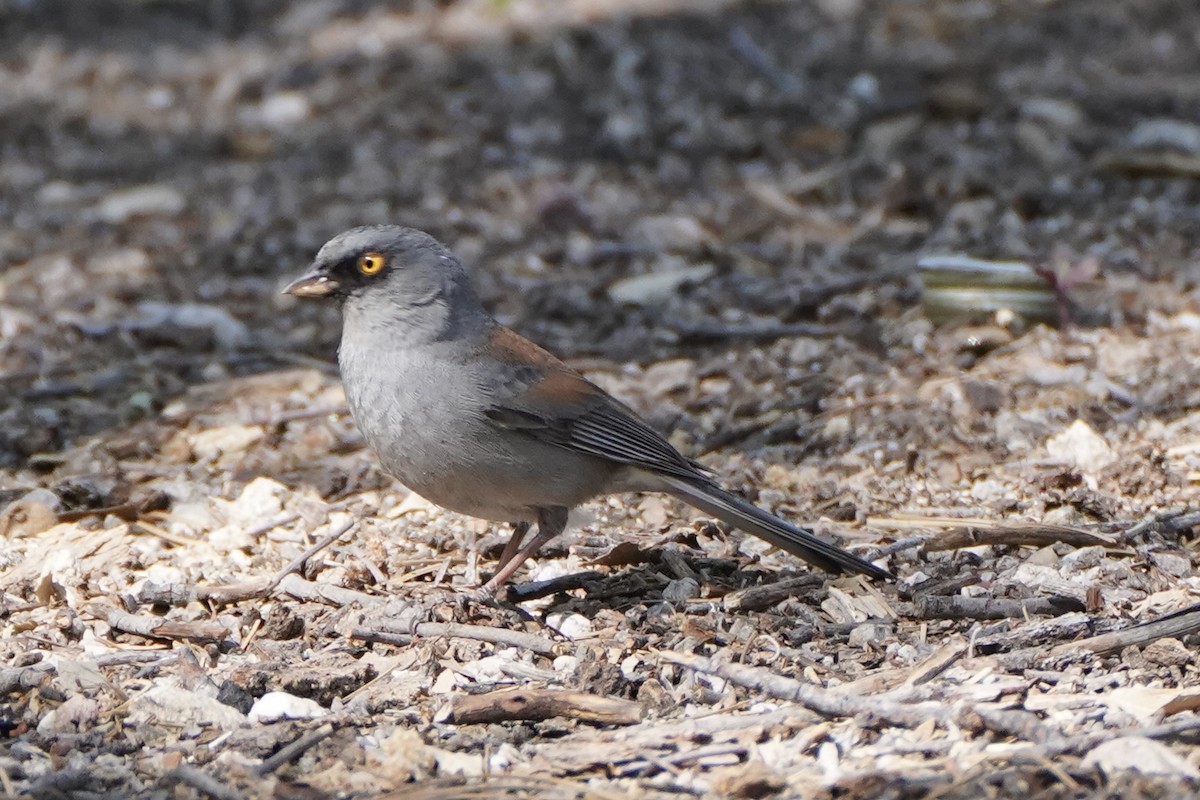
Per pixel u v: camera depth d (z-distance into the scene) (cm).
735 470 1099
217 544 992
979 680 770
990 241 1543
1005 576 909
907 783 657
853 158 1806
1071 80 2023
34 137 1995
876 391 1221
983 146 1812
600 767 703
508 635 841
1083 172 1719
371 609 878
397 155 1891
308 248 1636
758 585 918
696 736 725
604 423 904
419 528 1020
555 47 2198
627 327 1405
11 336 1392
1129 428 1116
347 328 912
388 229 903
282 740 727
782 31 2266
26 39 2369
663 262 1555
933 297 1340
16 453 1162
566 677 803
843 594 891
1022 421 1130
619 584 928
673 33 2248
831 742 714
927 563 938
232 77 2184
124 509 1034
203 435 1188
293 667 812
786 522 917
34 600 899
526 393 889
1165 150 1748
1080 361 1238
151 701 766
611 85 2069
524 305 1465
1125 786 644
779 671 805
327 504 1063
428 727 752
